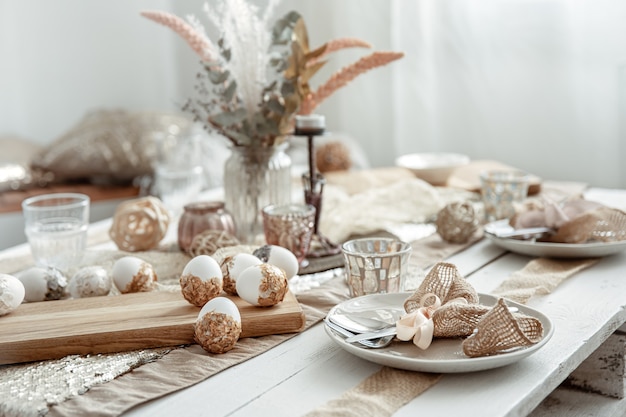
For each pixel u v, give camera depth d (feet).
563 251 4.34
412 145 9.14
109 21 10.80
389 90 9.16
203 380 3.24
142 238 4.77
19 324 3.55
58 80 10.69
